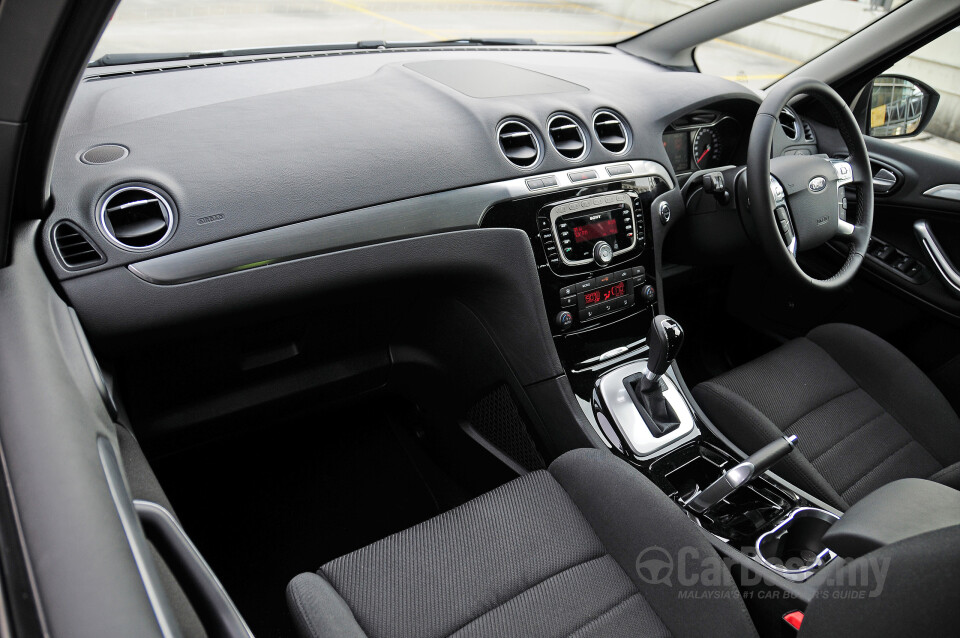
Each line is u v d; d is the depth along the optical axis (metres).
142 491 0.91
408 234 1.32
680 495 1.42
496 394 1.62
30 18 0.64
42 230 1.02
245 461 1.76
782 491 1.35
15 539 0.53
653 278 1.66
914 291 1.90
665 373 1.57
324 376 1.60
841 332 1.69
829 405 1.56
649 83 1.78
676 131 1.82
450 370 1.67
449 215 1.35
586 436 1.49
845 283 1.64
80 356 0.89
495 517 1.12
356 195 1.26
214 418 1.49
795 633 1.12
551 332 1.51
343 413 1.89
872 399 1.59
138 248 1.08
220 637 0.73
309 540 1.61
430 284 1.42
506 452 1.66
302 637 0.92
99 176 1.09
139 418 1.41
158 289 1.10
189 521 1.60
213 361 1.41
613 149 1.59
